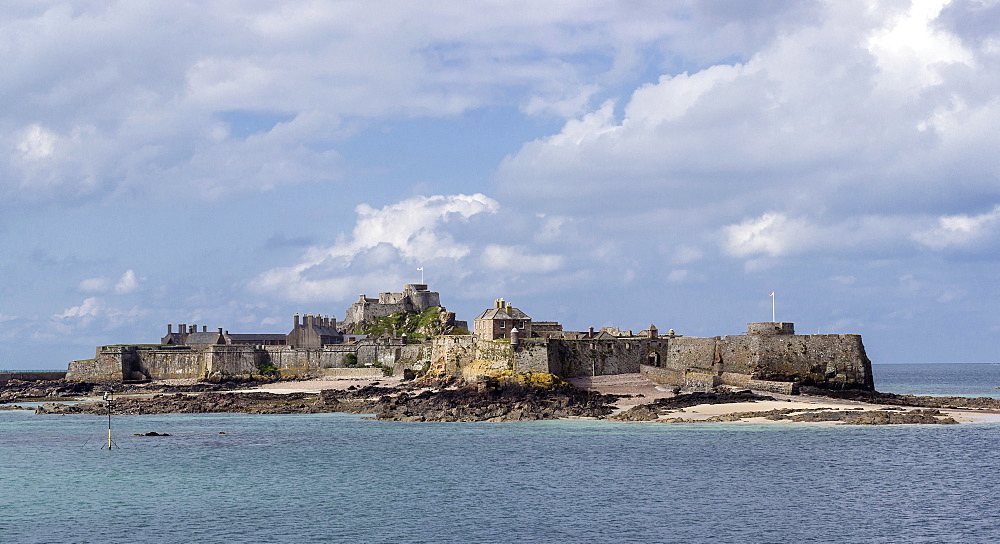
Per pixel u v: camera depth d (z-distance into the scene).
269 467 114.75
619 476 106.44
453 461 117.44
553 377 173.12
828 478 103.75
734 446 124.62
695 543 79.56
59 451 129.38
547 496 96.94
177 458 122.12
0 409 194.12
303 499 96.62
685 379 173.12
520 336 188.12
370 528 84.81
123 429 154.25
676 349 186.00
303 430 149.00
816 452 119.44
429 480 105.75
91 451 129.00
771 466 110.94
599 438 133.75
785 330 170.75
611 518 87.75
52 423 164.75
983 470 106.94
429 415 159.12
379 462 117.56
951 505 91.00
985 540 79.06
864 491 97.38
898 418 142.12
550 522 86.50
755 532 82.50
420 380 194.12
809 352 168.75
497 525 85.56
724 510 90.25
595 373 183.62
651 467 111.50
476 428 147.38
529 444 129.88
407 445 131.12
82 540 81.31
